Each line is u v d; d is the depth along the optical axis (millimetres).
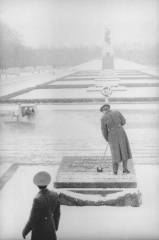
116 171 6598
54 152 8391
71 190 6629
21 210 6922
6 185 7500
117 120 6480
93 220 6371
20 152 8492
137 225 6250
